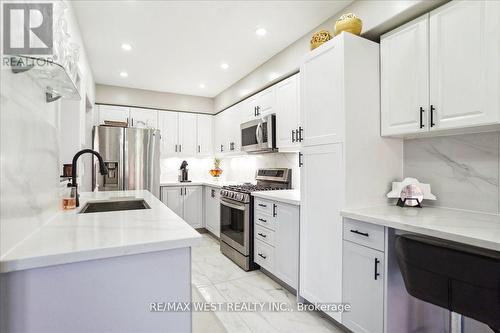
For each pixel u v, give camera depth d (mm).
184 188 4484
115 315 929
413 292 1160
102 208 2096
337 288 1831
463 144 1787
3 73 843
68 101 2441
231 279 2723
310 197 2082
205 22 2445
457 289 1009
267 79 3283
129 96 4363
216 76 3852
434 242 1064
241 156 4504
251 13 2305
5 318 804
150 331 974
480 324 1545
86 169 3660
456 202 1813
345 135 1806
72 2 2127
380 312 1545
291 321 1987
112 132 3822
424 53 1681
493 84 1370
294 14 2316
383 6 1844
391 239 1519
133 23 2455
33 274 830
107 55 3141
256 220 2879
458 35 1509
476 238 1134
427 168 1973
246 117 3811
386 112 1918
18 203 930
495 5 1356
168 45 2895
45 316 842
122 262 938
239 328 1894
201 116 4938
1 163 810
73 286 875
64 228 1133
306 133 2133
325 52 1959
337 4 2164
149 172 4078
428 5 1645
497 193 1627
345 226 1784
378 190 1966
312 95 2078
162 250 985
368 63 1918
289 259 2348
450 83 1549
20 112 972
